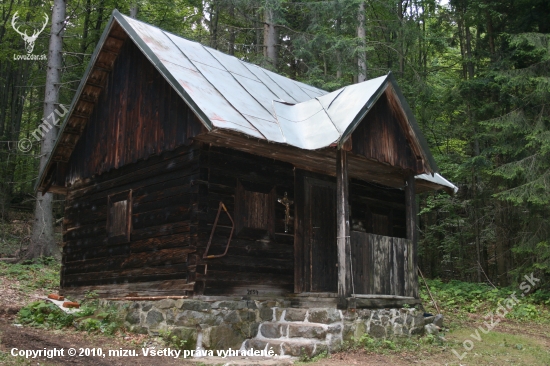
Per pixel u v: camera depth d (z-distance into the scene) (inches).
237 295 377.7
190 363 305.7
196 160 373.1
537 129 631.8
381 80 402.9
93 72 463.5
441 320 455.2
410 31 844.6
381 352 363.3
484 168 711.1
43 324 383.2
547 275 665.0
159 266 384.8
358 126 393.4
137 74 434.3
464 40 994.1
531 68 669.3
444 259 915.4
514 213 725.3
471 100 746.2
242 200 391.2
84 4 951.6
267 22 848.3
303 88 530.6
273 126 375.2
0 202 876.6
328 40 791.1
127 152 429.7
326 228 454.9
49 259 641.6
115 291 421.7
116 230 434.0
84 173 482.3
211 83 386.9
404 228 546.3
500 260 753.6
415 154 441.4
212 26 1079.0
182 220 374.3
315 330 351.3
